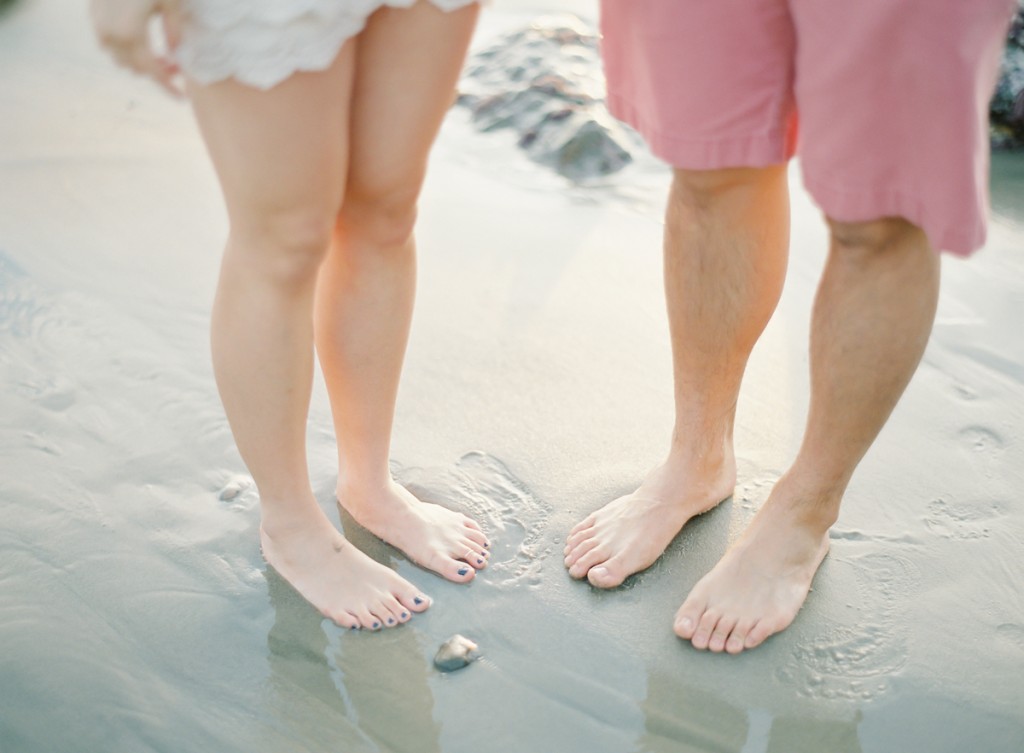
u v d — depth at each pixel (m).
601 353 2.45
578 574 1.88
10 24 4.02
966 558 1.92
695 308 1.79
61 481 2.06
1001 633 1.77
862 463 2.13
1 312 2.52
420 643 1.76
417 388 2.34
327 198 1.45
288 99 1.32
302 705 1.65
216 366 1.62
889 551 1.93
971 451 2.16
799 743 1.59
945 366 2.38
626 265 2.77
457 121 3.46
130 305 2.57
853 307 1.57
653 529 1.92
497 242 2.85
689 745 1.59
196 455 2.14
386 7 1.36
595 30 3.86
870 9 1.28
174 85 1.30
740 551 1.83
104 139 3.29
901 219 1.48
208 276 2.69
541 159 3.26
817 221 2.91
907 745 1.59
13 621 1.76
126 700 1.64
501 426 2.24
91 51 3.83
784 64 1.49
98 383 2.32
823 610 1.81
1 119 3.37
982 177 1.37
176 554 1.91
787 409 2.28
